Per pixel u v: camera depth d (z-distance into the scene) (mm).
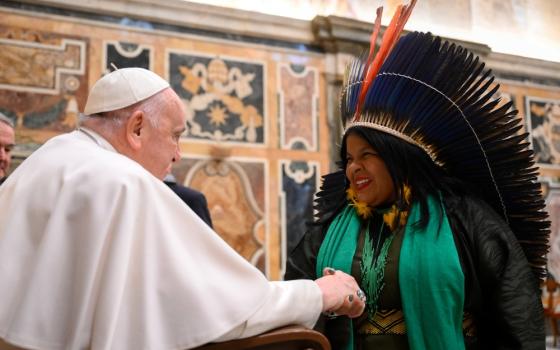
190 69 5156
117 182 1103
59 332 1022
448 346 1243
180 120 1478
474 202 1387
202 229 1137
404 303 1314
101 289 1024
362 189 1483
